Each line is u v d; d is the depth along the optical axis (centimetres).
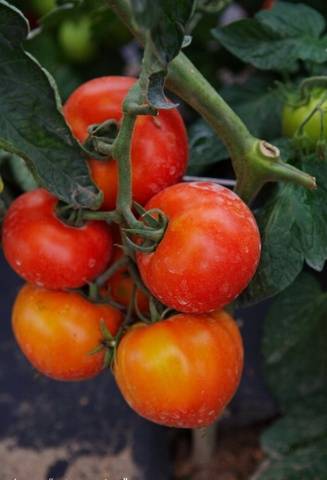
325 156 61
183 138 52
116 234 54
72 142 47
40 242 50
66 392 88
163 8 40
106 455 82
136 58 107
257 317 87
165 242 47
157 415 51
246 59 69
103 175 50
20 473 82
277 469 79
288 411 84
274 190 63
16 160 72
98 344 53
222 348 50
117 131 50
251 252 48
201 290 47
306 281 77
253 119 76
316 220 59
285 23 70
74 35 89
